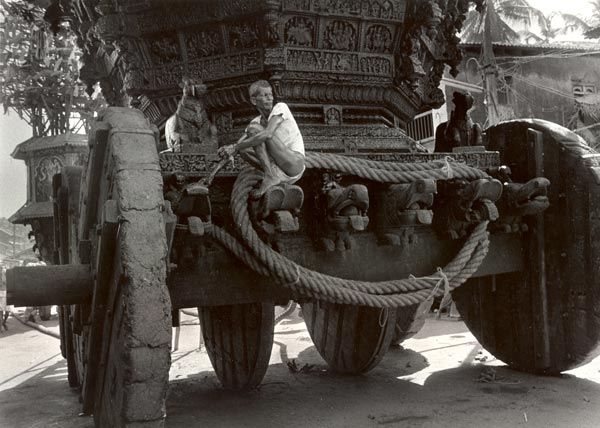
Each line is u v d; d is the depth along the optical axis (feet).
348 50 17.29
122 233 10.80
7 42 43.04
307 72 16.60
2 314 44.24
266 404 18.24
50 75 43.57
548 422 15.24
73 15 21.59
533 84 63.05
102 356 13.30
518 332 20.34
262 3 15.51
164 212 11.53
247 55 16.43
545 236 19.16
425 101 21.76
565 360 18.94
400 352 26.18
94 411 15.57
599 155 18.12
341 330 21.43
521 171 19.17
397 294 15.26
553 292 19.08
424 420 15.92
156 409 10.59
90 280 13.20
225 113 17.08
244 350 19.25
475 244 16.52
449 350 26.22
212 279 14.05
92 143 12.81
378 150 17.07
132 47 17.26
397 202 15.02
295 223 12.82
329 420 16.34
